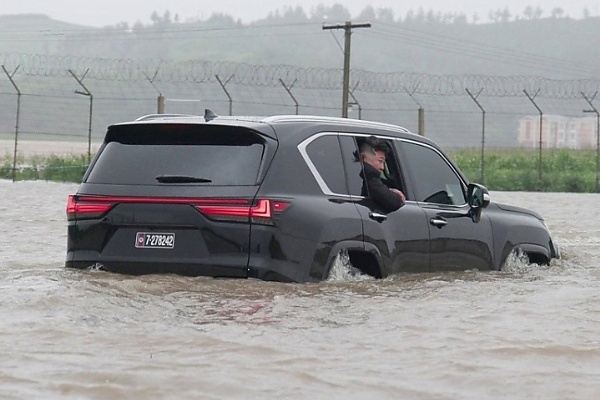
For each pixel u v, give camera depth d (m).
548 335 16.22
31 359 13.88
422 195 22.94
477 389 13.17
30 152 122.69
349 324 16.86
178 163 20.09
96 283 18.72
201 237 19.64
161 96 80.69
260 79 85.00
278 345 15.12
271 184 19.67
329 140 21.14
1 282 19.08
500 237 24.48
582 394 13.01
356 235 20.83
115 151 20.69
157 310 17.19
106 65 91.56
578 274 24.11
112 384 12.80
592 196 77.69
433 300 19.20
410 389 13.07
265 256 19.42
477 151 113.56
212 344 14.98
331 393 12.80
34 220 41.97
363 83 88.50
